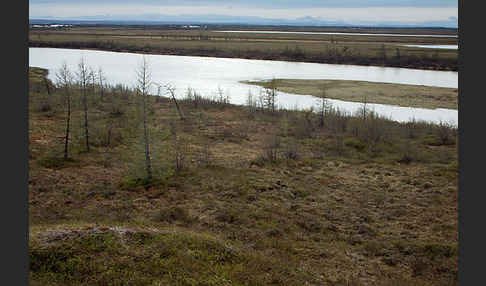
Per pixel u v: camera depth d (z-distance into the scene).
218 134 37.47
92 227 14.55
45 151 27.92
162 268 12.72
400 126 41.28
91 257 12.80
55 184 22.03
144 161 24.02
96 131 34.62
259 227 17.88
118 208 19.33
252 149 32.91
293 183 24.55
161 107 49.66
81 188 21.78
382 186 24.67
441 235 17.73
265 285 12.49
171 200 20.92
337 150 33.22
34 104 43.22
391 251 16.12
